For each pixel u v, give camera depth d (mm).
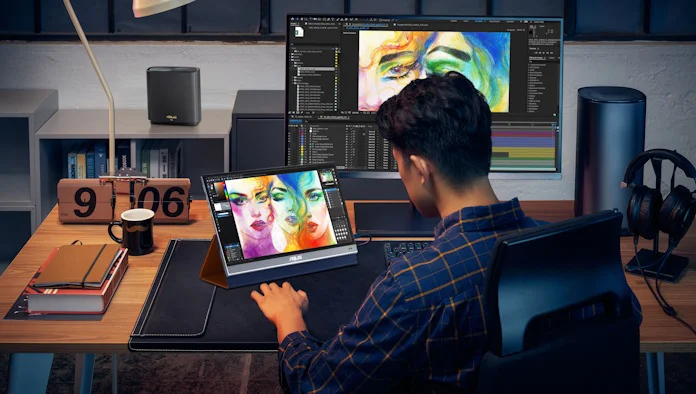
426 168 1317
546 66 2260
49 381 2842
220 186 1945
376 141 2287
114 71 3621
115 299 1850
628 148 2209
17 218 3730
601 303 1311
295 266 1952
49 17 3535
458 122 1284
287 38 2238
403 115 1310
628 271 2021
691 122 3783
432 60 2250
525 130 2287
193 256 2092
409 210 2398
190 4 3566
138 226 2064
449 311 1209
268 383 2873
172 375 2906
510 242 1105
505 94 2270
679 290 1930
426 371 1254
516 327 1133
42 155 3234
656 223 1994
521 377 1148
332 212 2021
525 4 3619
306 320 1753
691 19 3658
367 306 1276
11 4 3508
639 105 2195
